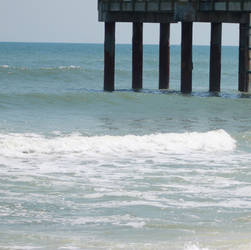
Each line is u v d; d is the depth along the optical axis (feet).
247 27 248.93
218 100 228.63
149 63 593.01
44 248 75.25
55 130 157.79
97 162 122.21
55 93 227.40
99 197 97.66
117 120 183.01
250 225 85.25
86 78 348.79
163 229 83.25
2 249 74.59
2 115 182.39
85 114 193.88
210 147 140.46
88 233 81.41
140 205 93.81
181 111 206.59
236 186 105.81
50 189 101.65
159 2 235.20
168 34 263.49
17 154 126.21
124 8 243.60
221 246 75.87
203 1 232.94
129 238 79.46
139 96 228.22
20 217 87.56
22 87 290.97
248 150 139.03
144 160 125.18
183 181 108.37
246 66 255.09
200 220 87.20
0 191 99.55
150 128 168.66
